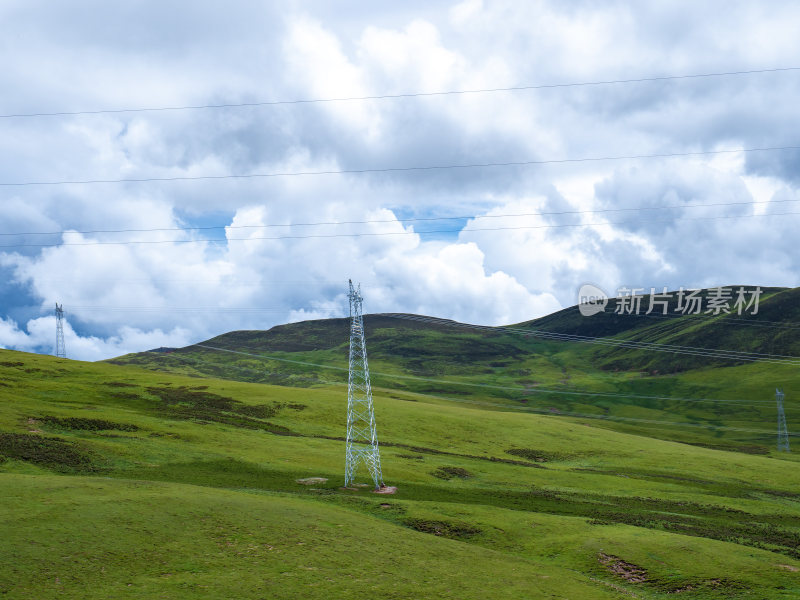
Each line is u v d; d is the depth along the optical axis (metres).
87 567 38.12
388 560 46.62
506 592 43.47
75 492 52.34
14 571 36.03
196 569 40.22
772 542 65.06
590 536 59.84
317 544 47.66
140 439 89.88
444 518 63.25
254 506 54.88
